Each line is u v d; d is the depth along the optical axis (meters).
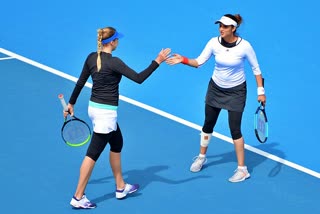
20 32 45.12
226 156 29.98
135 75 23.64
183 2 47.56
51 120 33.09
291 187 27.33
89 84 37.31
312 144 31.09
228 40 26.03
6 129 32.09
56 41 43.59
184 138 31.56
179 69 38.66
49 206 25.69
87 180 24.95
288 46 41.06
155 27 44.25
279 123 33.03
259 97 26.77
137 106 34.91
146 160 29.47
